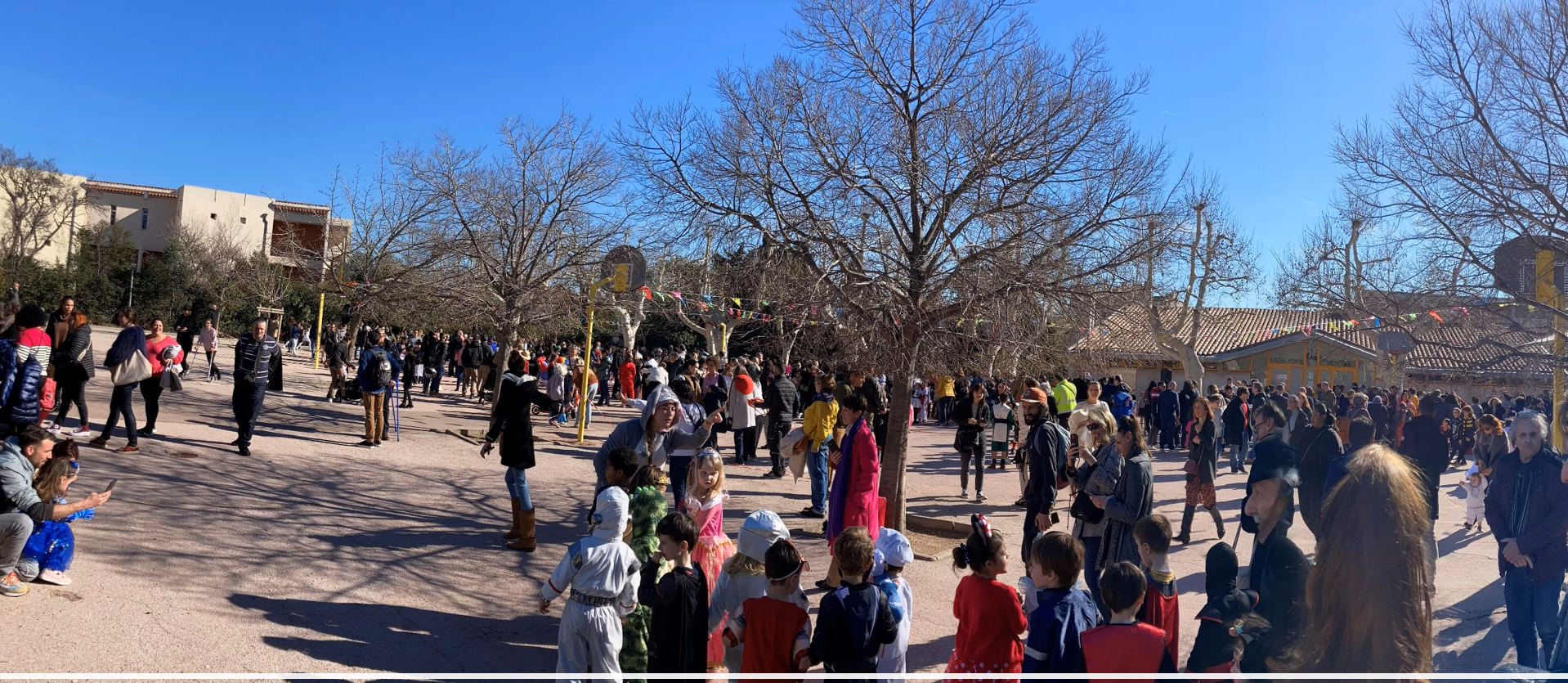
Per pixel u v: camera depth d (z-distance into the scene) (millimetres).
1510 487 5320
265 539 7320
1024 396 11797
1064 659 3717
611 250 14188
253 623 5469
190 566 6391
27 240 54531
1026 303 7719
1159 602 4270
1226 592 3512
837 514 7102
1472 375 12852
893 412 8898
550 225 15516
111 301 45781
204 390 17469
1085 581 5887
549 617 6316
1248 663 3279
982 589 4195
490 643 5695
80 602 5406
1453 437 19797
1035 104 8281
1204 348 35688
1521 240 11875
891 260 8383
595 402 25797
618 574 4457
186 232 53719
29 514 5457
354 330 25578
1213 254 18781
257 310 38688
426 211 18531
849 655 3902
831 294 8352
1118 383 21172
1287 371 34281
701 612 4609
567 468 12758
